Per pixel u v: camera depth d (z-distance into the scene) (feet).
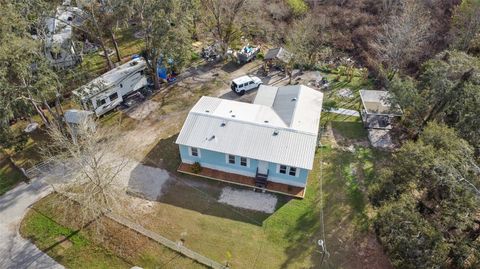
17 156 105.50
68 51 127.24
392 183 77.92
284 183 98.02
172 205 91.97
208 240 83.61
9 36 87.71
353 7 173.06
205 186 97.55
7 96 88.58
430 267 63.67
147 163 103.96
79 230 85.76
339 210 91.35
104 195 80.94
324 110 126.31
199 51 159.63
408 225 67.67
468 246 66.28
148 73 135.13
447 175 69.46
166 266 78.07
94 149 82.84
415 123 110.93
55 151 100.94
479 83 91.76
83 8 128.67
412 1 151.94
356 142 113.09
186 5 124.16
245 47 156.76
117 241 83.15
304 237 84.58
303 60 147.43
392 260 70.18
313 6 175.63
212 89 136.26
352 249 82.43
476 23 135.13
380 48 144.56
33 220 88.02
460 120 87.35
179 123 119.14
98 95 116.98
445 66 97.91
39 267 78.02
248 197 94.53
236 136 97.55
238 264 78.54
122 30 172.76
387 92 119.03
